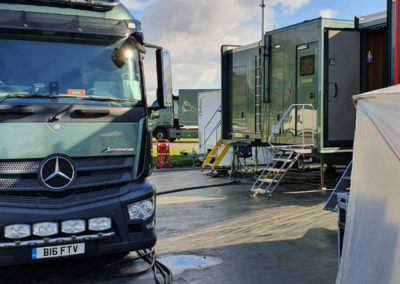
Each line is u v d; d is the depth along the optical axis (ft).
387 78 20.58
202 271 18.44
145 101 17.90
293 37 37.81
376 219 12.00
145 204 16.92
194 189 39.65
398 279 11.13
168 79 19.34
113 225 16.28
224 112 48.39
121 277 17.88
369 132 12.64
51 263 19.42
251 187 39.99
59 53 17.13
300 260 19.63
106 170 16.49
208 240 23.06
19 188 15.30
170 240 23.24
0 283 17.49
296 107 37.45
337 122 36.04
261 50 41.19
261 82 41.52
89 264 19.40
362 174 12.67
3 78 16.29
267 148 45.50
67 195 15.85
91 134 16.33
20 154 15.35
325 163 38.91
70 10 17.54
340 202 15.81
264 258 19.97
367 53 36.78
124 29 18.10
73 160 15.93
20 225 15.07
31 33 16.88
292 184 40.78
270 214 28.76
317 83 35.27
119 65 17.79
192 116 102.17
